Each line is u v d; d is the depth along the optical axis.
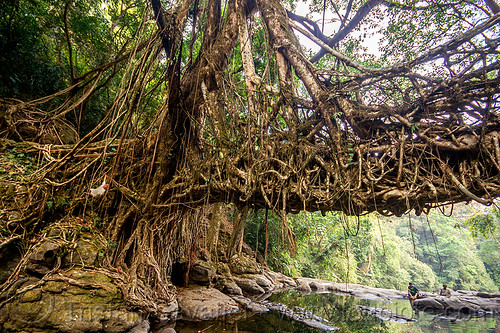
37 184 5.02
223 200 5.47
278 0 5.63
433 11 6.41
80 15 7.59
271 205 4.38
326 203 4.05
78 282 4.18
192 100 6.29
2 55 6.12
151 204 5.68
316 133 4.64
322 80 4.88
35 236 4.52
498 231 24.39
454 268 29.66
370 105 4.24
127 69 4.75
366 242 18.56
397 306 11.41
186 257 7.80
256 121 5.07
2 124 5.88
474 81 3.51
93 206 5.72
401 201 3.59
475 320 9.63
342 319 7.72
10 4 6.18
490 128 3.36
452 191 3.38
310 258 17.89
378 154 3.99
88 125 8.00
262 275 11.55
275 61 5.33
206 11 6.32
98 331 3.89
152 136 6.26
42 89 7.10
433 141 3.59
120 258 5.36
